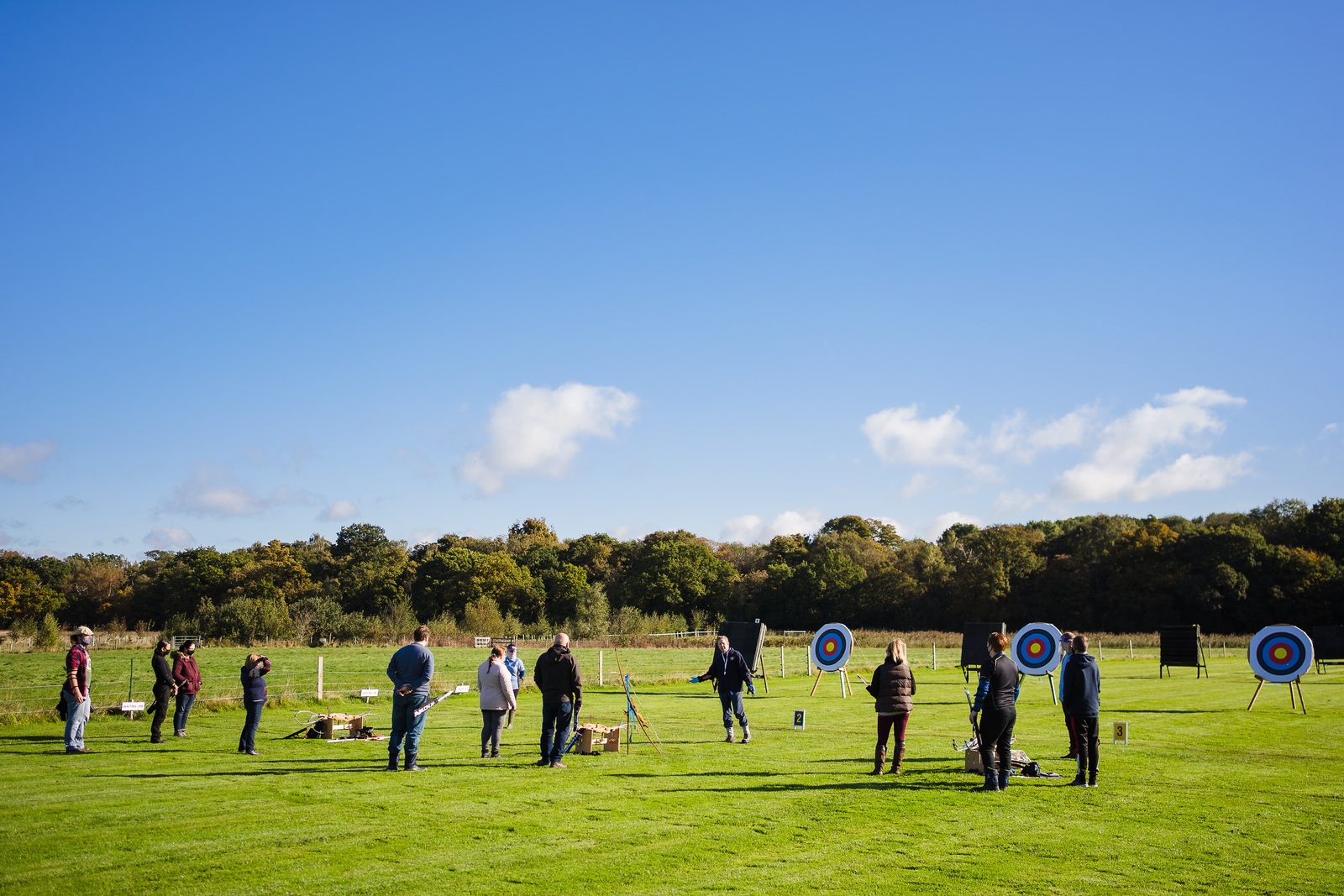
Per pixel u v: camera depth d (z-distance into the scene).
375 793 11.84
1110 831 10.21
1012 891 8.06
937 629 90.75
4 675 33.12
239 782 12.56
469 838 9.60
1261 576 74.88
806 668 40.47
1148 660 49.28
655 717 21.41
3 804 11.11
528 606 89.25
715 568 97.38
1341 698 27.20
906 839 9.74
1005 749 12.21
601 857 8.95
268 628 55.91
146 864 8.61
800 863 8.81
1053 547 95.25
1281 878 8.52
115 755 15.09
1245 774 13.90
